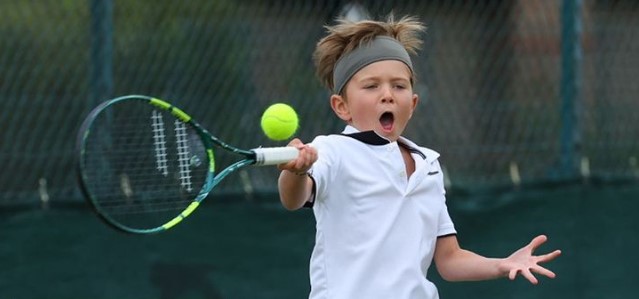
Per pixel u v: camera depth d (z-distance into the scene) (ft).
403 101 36.04
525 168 66.59
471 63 68.33
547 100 67.67
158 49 60.90
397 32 37.60
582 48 67.21
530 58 68.80
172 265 60.49
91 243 59.31
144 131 45.62
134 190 47.24
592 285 65.98
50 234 58.80
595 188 66.13
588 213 65.98
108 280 59.57
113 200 48.08
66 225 59.00
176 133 34.63
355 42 36.60
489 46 68.85
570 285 65.72
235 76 62.13
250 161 33.78
